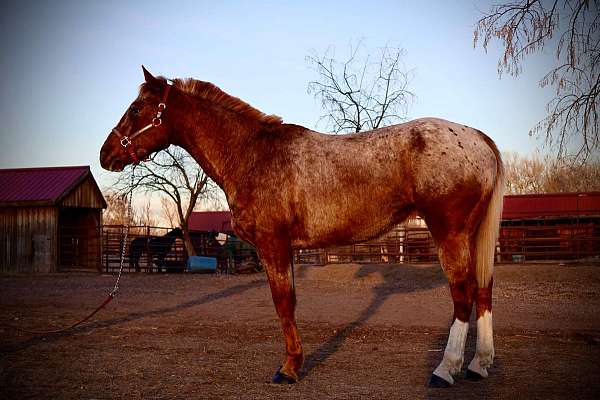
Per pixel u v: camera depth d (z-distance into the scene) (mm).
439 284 15141
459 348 4969
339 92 23141
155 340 7410
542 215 25750
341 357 6270
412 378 5285
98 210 26016
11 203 23031
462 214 5008
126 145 6023
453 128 5203
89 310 10867
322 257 19859
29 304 11938
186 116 5945
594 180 28031
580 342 6902
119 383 5184
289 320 5332
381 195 5188
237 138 5758
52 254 23094
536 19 12203
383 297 12844
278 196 5367
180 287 16031
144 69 6023
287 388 4984
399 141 5168
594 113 11977
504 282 15484
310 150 5434
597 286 14352
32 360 6188
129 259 24203
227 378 5363
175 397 4711
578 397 4508
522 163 49500
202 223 38781
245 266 22219
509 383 4992
